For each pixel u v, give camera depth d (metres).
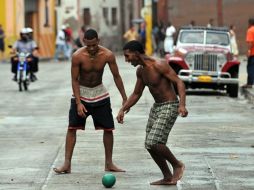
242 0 97.88
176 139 26.61
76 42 95.44
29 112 35.59
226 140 26.50
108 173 20.41
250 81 46.06
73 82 20.89
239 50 98.31
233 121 31.81
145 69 18.86
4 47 87.38
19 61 47.44
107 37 120.94
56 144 25.86
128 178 20.05
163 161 19.05
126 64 79.69
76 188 18.88
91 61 20.80
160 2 100.69
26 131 29.12
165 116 18.78
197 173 20.59
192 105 38.66
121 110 19.36
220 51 44.56
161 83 18.83
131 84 51.31
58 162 22.44
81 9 114.19
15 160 22.84
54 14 104.25
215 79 44.28
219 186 18.98
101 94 21.03
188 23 99.56
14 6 89.62
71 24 112.81
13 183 19.56
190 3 99.38
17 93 45.84
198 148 24.72
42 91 47.12
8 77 60.41
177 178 19.11
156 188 18.81
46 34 101.25
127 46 18.84
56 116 33.94
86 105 20.95
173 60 44.84
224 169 21.14
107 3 121.31
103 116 21.02
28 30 48.34
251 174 20.47
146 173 20.67
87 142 26.00
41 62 87.88
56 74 64.06
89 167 21.61
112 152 22.34
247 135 27.77
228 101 41.31
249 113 35.06
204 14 99.12
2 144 25.98
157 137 18.75
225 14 98.62
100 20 118.88
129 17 129.88
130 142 26.00
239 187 18.88
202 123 31.03
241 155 23.44
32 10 96.81
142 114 34.22
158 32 96.56
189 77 44.50
